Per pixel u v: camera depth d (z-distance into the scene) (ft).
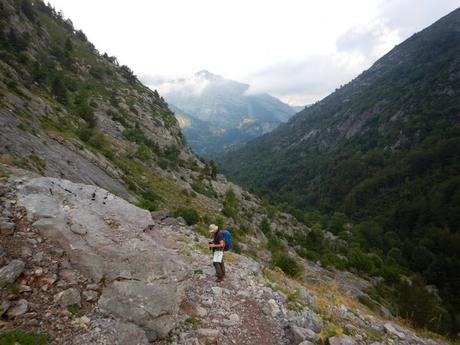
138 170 214.48
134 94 452.76
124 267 24.34
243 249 106.93
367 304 87.30
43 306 19.31
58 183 32.32
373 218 476.54
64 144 128.16
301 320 31.63
